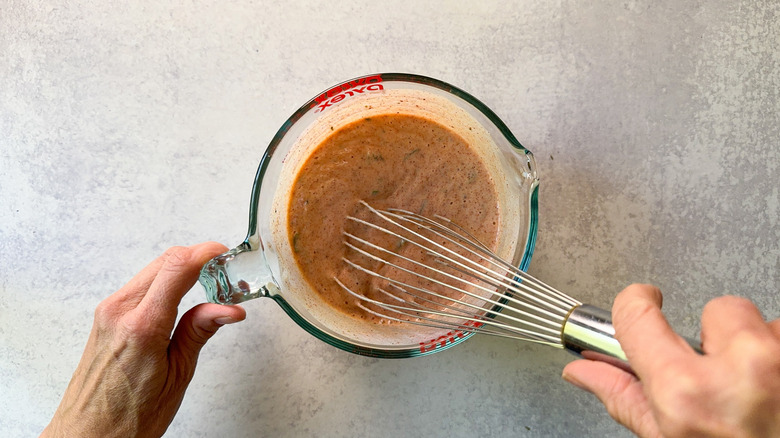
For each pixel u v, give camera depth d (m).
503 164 0.34
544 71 0.38
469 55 0.38
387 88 0.33
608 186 0.38
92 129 0.37
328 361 0.37
